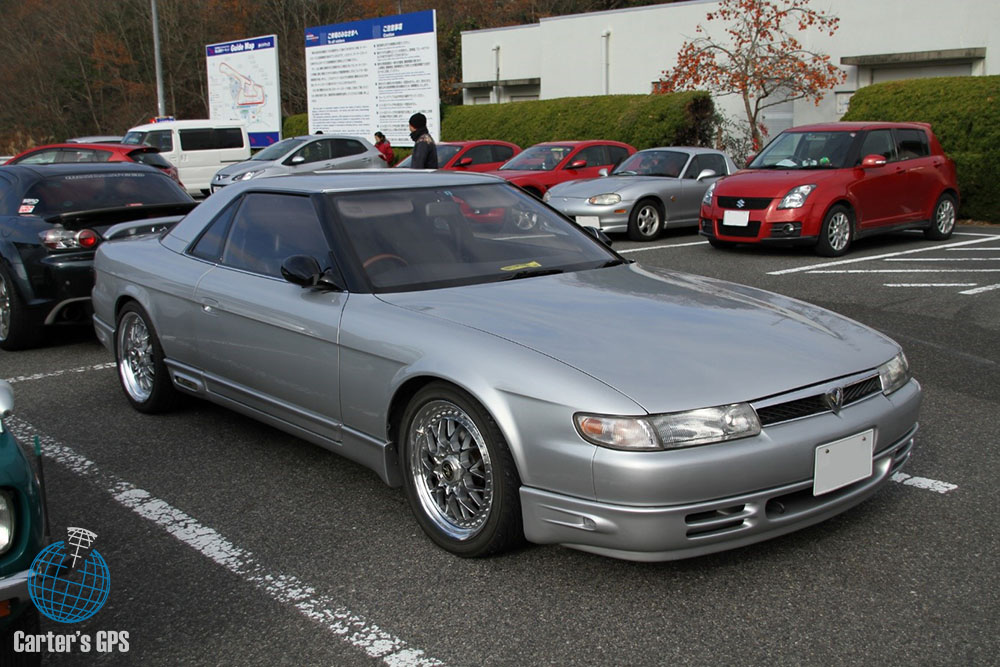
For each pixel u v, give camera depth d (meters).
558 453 2.98
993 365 5.94
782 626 2.88
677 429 2.88
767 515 3.03
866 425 3.21
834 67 17.58
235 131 22.92
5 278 6.84
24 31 42.78
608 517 2.92
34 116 42.62
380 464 3.67
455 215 4.34
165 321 4.87
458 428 3.34
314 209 4.20
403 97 23.47
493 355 3.19
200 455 4.59
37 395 5.75
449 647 2.82
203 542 3.61
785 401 3.04
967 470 4.16
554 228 4.60
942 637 2.80
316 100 26.23
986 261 10.23
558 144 15.59
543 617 2.97
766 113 19.28
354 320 3.68
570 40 23.30
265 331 4.14
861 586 3.12
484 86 27.30
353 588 3.21
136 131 21.97
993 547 3.39
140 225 6.44
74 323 7.08
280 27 43.75
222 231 4.74
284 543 3.58
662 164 13.70
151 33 42.41
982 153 14.00
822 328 3.59
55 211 7.03
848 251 11.31
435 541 3.47
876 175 11.12
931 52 16.64
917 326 7.06
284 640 2.89
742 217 10.92
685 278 4.34
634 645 2.80
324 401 3.89
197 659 2.80
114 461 4.52
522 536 3.25
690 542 2.93
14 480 2.39
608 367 3.07
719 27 19.86
